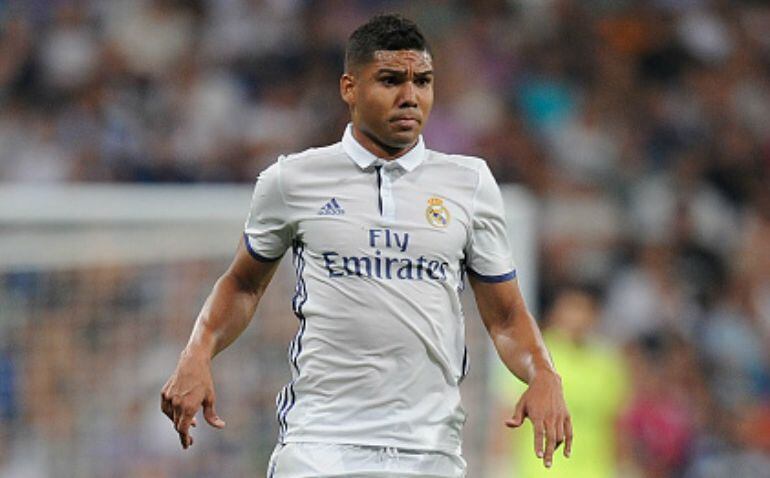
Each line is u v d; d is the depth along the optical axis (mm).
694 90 61719
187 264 34656
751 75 63094
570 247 54938
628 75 61375
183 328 34562
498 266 17625
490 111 58031
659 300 52844
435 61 58906
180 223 34656
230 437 34000
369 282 16875
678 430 45656
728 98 61938
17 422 33625
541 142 57906
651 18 63250
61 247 34094
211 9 57219
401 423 16797
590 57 61375
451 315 17203
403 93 16844
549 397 16828
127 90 54344
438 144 56219
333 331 16891
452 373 17172
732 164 59500
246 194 35969
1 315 33688
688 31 63281
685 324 52844
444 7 61000
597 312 52438
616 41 62375
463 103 57906
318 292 17031
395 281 16891
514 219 35812
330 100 56156
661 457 45094
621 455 43344
